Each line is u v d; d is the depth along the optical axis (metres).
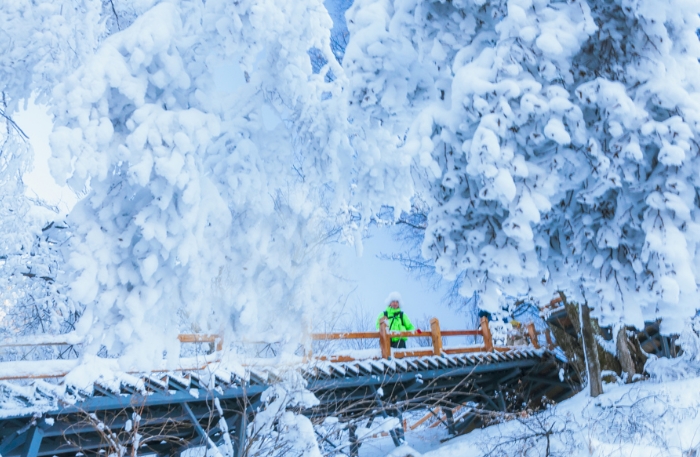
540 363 13.35
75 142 4.08
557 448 8.20
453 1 4.00
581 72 3.74
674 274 3.47
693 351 11.05
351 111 4.42
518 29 3.53
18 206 8.16
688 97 3.48
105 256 4.51
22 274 9.04
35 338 6.54
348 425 8.08
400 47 4.29
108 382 6.23
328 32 6.01
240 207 5.71
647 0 3.45
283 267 5.84
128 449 7.56
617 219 3.91
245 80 6.14
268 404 7.00
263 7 4.87
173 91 5.05
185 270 4.96
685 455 6.97
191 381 7.15
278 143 5.95
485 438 9.52
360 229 6.20
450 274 4.18
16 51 5.70
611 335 13.15
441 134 3.89
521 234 3.57
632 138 3.53
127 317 4.56
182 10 5.23
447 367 11.05
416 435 13.26
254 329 5.74
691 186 3.57
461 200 4.07
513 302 14.07
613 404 8.97
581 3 3.55
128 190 4.79
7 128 7.36
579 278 4.58
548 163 3.76
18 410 5.86
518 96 3.57
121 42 4.64
